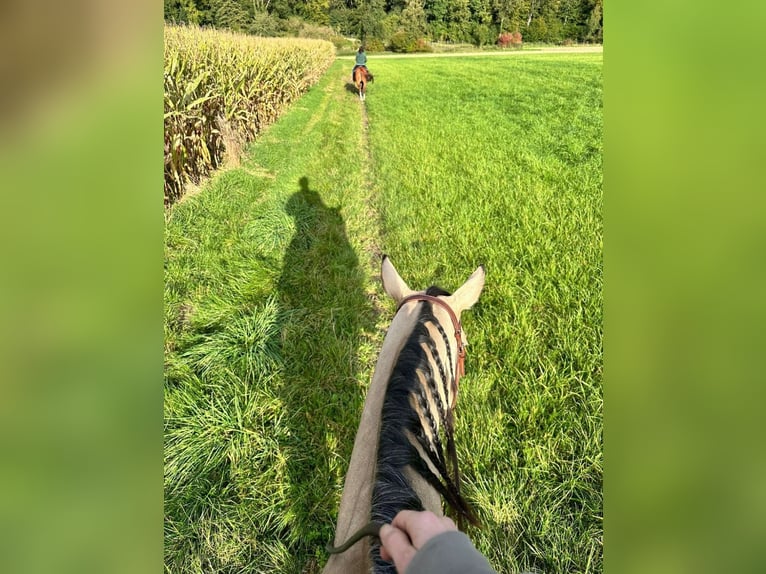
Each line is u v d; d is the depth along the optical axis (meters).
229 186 6.09
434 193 5.57
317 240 4.79
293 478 2.65
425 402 1.29
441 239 4.55
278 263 4.44
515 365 3.02
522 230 4.51
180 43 6.45
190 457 2.72
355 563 1.15
